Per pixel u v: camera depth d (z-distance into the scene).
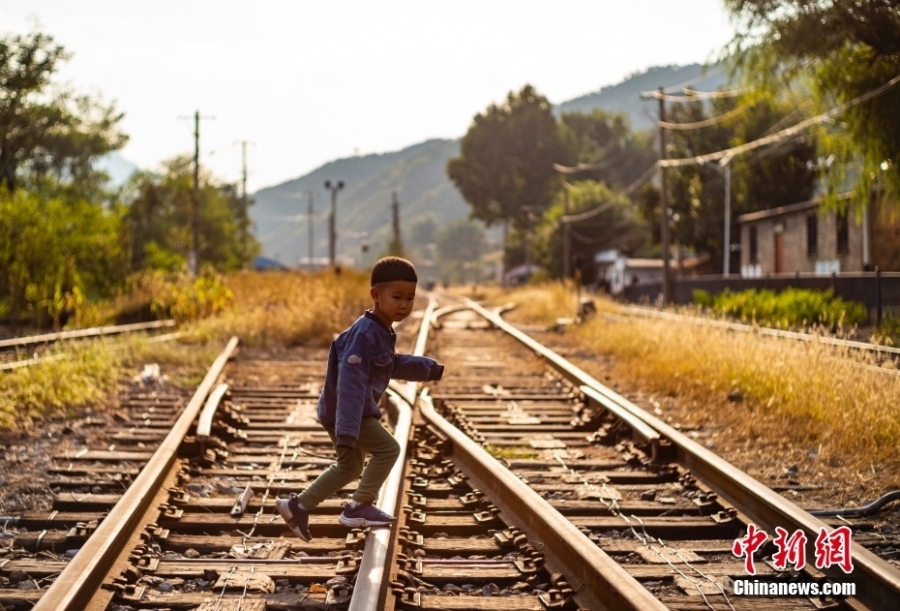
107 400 10.07
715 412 9.31
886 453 7.10
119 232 30.33
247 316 18.66
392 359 4.46
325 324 17.03
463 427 8.68
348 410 4.11
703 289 32.53
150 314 22.66
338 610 4.13
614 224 63.59
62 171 52.19
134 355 13.23
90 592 4.16
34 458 7.39
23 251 22.39
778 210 36.31
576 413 9.62
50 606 3.74
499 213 90.06
